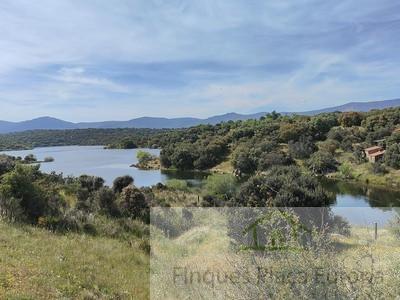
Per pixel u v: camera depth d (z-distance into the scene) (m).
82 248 9.49
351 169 61.53
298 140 79.50
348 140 75.25
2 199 12.23
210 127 117.38
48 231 10.96
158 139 134.62
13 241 8.48
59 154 116.00
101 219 14.29
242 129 93.31
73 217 12.83
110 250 9.92
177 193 30.95
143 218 16.22
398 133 67.88
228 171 73.56
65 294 5.69
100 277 7.25
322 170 63.75
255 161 70.50
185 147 85.12
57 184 22.38
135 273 8.11
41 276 6.20
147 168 83.81
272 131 87.50
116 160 97.19
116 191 23.33
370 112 89.75
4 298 4.78
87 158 102.00
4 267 6.19
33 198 12.95
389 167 59.06
